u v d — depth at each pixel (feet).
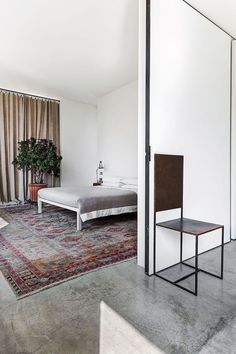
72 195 11.88
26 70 14.48
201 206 8.55
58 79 15.97
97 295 5.70
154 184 6.83
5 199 17.70
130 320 4.78
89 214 11.40
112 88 17.87
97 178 20.30
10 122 17.92
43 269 7.07
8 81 16.19
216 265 7.55
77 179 21.71
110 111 18.89
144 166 7.07
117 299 5.54
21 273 6.80
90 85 17.16
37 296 5.63
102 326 4.60
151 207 6.91
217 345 4.14
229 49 9.57
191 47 7.90
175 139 7.51
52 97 19.97
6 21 9.62
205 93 8.51
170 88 7.30
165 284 6.30
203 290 5.99
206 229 6.20
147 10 6.69
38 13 9.14
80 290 5.92
